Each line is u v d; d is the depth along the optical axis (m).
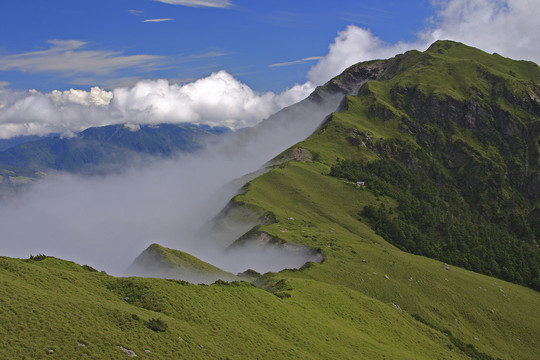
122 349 52.34
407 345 98.38
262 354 64.06
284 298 95.88
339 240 177.75
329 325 88.69
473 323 139.50
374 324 103.25
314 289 109.62
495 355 123.56
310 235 180.12
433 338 112.25
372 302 117.06
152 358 52.84
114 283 72.06
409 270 157.75
